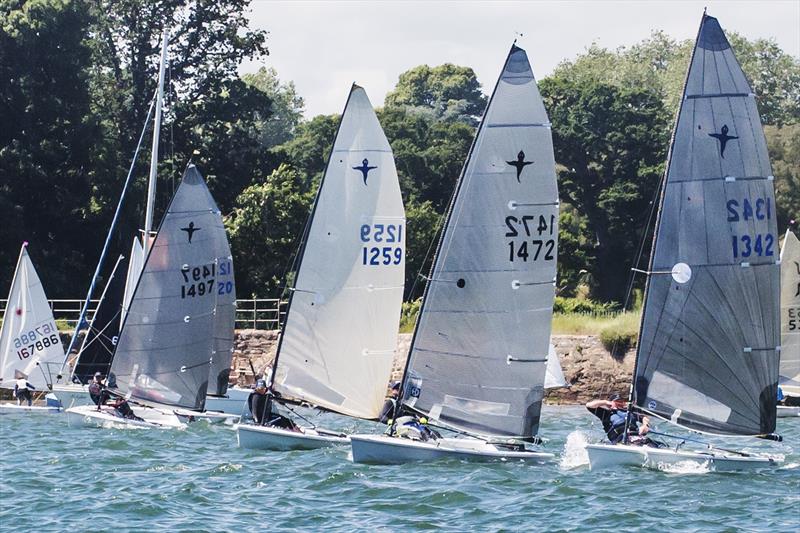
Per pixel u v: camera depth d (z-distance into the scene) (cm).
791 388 16575
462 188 9550
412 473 9262
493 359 9588
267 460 10156
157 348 13075
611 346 17662
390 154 10819
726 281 9312
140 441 11800
